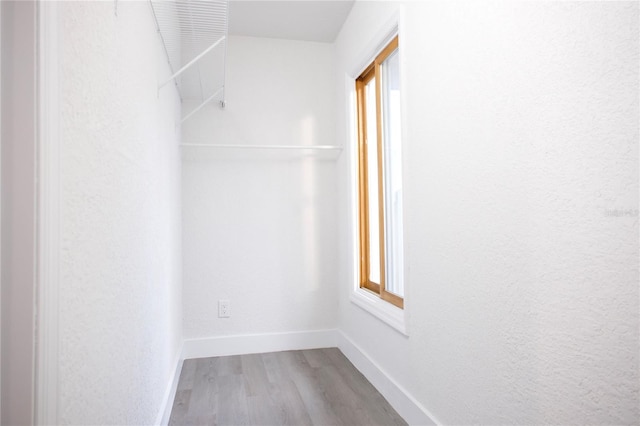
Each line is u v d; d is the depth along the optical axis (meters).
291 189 2.91
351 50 2.57
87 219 0.76
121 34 1.01
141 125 1.28
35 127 0.57
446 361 1.47
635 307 0.78
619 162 0.81
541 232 1.02
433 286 1.57
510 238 1.13
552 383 0.98
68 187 0.66
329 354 2.77
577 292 0.91
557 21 0.96
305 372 2.41
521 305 1.09
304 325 2.91
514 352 1.12
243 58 2.88
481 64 1.25
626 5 0.80
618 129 0.81
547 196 1.00
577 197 0.91
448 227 1.46
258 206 2.85
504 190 1.15
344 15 2.63
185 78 2.29
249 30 2.80
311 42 2.99
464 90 1.35
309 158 2.95
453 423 1.43
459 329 1.39
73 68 0.69
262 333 2.83
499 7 1.17
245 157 2.84
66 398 0.65
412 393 1.76
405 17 1.80
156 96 1.59
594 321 0.87
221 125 2.82
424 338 1.64
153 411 1.49
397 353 1.92
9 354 0.55
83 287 0.73
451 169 1.44
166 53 1.87
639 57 0.77
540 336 1.02
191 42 1.92
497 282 1.19
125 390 1.04
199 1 1.53
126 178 1.07
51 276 0.58
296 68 2.96
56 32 0.60
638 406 0.78
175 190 2.30
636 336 0.78
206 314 2.75
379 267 2.51
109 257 0.90
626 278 0.80
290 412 1.89
